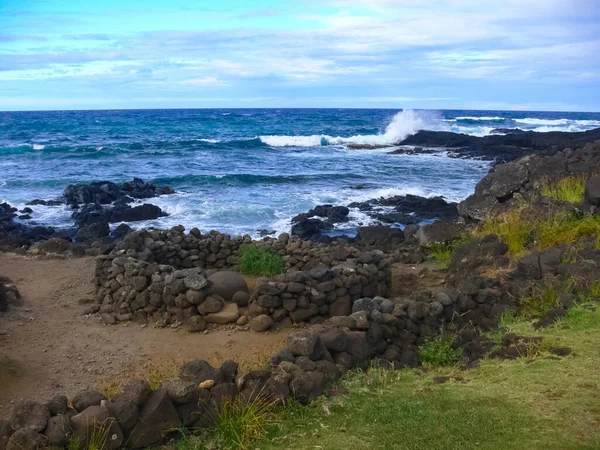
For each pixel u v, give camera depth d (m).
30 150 37.72
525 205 10.60
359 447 4.16
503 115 130.88
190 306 7.86
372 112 132.88
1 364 6.32
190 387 4.51
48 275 10.25
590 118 122.81
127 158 35.66
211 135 54.06
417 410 4.62
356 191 25.06
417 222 19.52
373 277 8.41
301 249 9.75
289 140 46.72
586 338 5.83
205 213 20.02
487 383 5.10
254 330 7.65
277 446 4.25
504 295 7.36
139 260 8.80
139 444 4.30
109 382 6.17
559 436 4.10
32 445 3.95
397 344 6.39
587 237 8.55
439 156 39.81
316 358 5.38
